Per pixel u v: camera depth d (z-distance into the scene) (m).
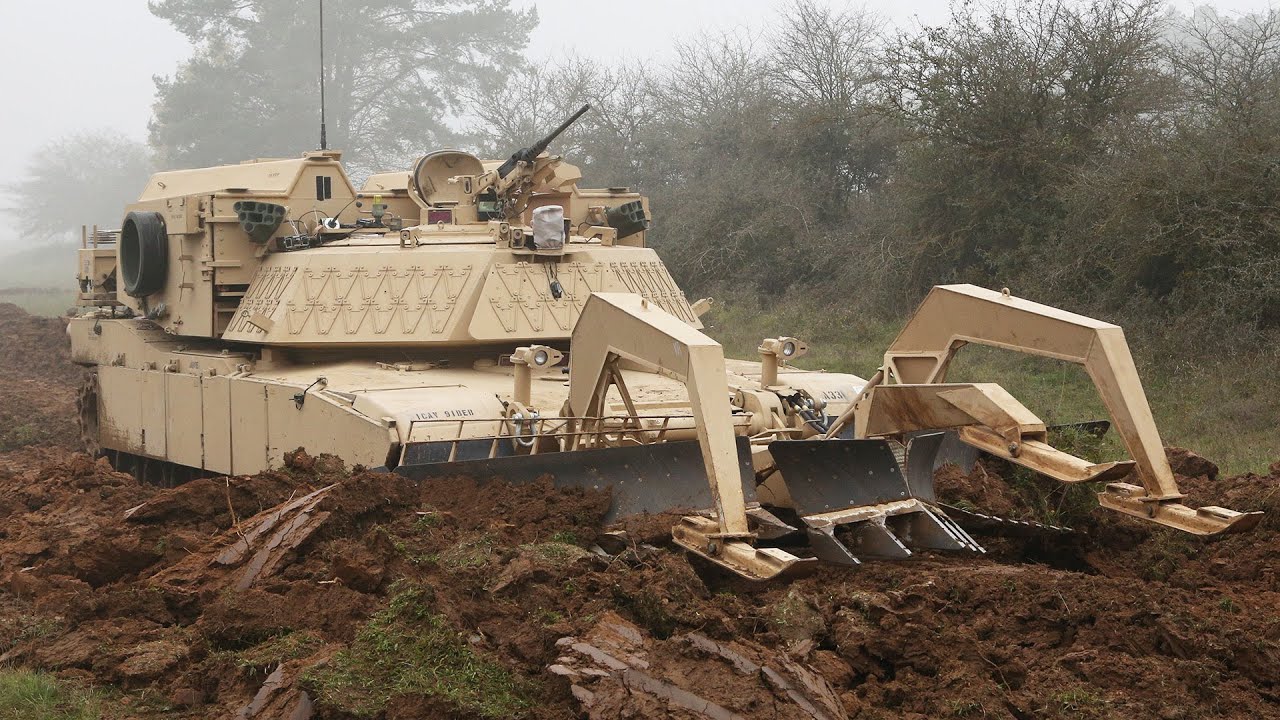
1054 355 9.11
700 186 36.81
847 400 12.13
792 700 6.67
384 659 7.25
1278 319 20.56
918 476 9.65
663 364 8.82
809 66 36.91
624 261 13.82
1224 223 20.95
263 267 13.98
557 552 8.66
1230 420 17.61
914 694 7.14
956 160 26.47
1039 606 8.13
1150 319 21.38
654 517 9.15
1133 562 9.55
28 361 31.06
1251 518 8.11
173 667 7.82
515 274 12.93
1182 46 27.75
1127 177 22.06
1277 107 22.84
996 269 25.86
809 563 7.68
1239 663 7.34
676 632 7.49
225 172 15.77
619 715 6.53
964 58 26.88
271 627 8.12
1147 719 6.70
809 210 33.84
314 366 13.05
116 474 13.49
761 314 30.38
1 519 12.51
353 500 9.36
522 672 7.32
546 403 11.27
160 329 15.77
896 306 27.67
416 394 11.07
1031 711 6.92
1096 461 11.16
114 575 9.71
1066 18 26.22
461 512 9.53
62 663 8.02
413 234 13.35
